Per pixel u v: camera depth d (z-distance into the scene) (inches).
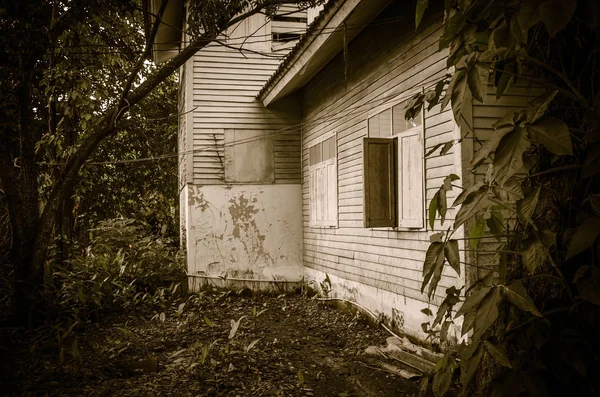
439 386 109.3
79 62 333.7
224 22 274.1
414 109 119.3
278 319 339.0
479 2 95.3
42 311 301.6
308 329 304.3
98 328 306.3
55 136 384.2
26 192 304.0
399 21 267.1
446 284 218.1
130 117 557.6
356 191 331.0
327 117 388.2
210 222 442.9
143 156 599.8
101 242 462.9
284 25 461.7
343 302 351.9
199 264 438.6
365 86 315.0
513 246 108.0
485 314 85.1
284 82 391.5
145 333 292.2
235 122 451.8
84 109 354.6
